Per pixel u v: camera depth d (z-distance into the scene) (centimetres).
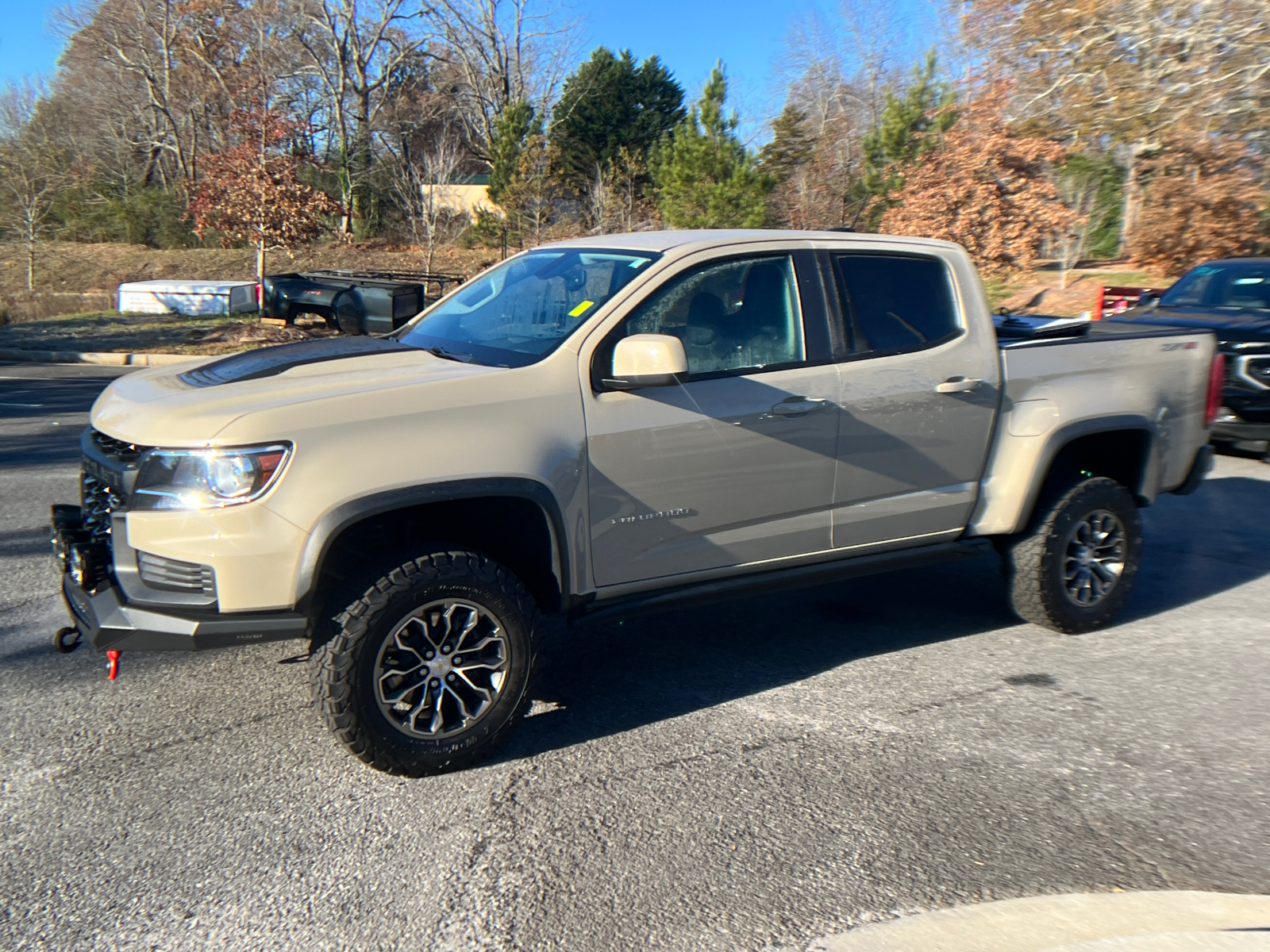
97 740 383
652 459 380
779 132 3209
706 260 403
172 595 325
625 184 3519
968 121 2267
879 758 371
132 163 4703
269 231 2373
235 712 408
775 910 279
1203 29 1767
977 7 2216
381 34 4462
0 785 348
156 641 320
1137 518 506
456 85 4872
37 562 603
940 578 604
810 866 301
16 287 3114
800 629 512
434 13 4569
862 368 426
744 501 405
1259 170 2092
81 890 289
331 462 325
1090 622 500
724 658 471
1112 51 1911
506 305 433
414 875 297
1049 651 482
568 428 363
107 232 3816
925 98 2656
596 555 378
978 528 473
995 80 2208
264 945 265
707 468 393
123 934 270
